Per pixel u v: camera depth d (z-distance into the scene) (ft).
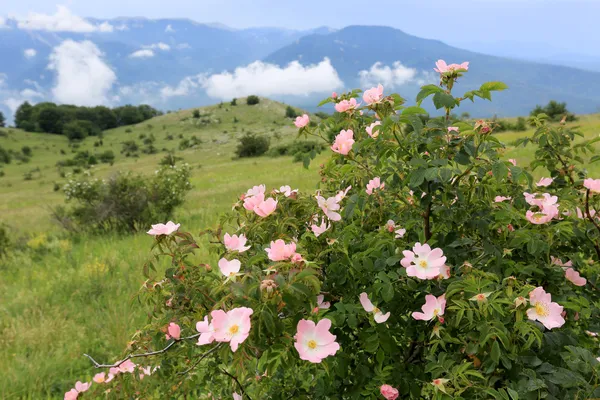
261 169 107.76
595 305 8.38
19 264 31.04
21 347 16.34
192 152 265.95
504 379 5.86
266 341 5.36
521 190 8.52
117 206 39.04
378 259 6.61
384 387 6.07
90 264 25.21
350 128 8.30
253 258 5.89
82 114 525.75
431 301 5.99
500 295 5.87
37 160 350.02
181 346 6.97
